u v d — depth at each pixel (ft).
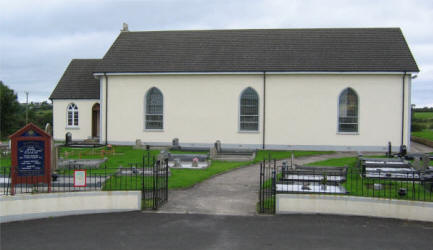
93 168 64.39
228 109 103.81
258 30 114.01
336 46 104.88
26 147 47.67
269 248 31.71
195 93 105.09
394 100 97.76
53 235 34.68
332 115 99.81
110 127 109.19
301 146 101.09
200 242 32.99
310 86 100.27
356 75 98.43
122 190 43.50
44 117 246.68
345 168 56.34
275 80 101.40
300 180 53.31
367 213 40.42
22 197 38.96
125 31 122.11
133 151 95.14
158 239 33.68
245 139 103.35
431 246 32.35
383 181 52.95
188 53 109.19
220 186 55.52
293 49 105.50
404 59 98.43
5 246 32.07
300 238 34.01
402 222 38.60
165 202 45.83
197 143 105.40
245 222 38.50
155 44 113.91
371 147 98.99
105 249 31.42
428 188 47.55
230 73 101.91
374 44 104.12
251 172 67.51
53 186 48.11
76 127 124.98
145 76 106.83
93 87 126.41
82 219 39.24
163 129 106.83
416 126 173.68
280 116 101.60
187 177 59.47
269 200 46.65
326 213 41.19
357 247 32.01
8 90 211.00
